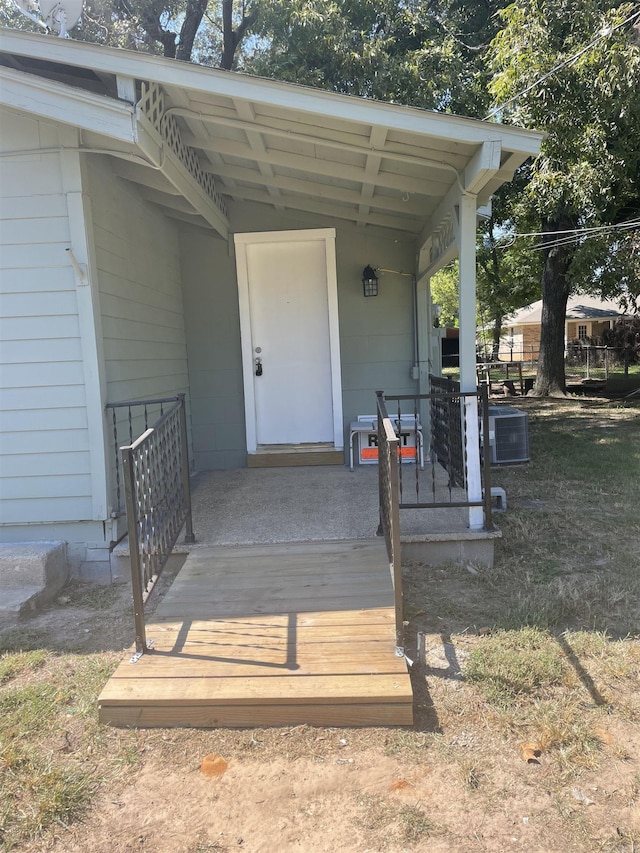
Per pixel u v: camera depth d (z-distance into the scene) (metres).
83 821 1.99
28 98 3.45
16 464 4.02
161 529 3.38
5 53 3.52
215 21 14.70
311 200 5.68
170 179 4.11
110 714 2.45
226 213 6.03
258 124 3.88
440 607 3.35
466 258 3.82
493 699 2.52
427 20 11.35
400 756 2.23
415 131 3.36
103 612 3.57
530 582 3.69
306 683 2.47
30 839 1.92
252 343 6.23
